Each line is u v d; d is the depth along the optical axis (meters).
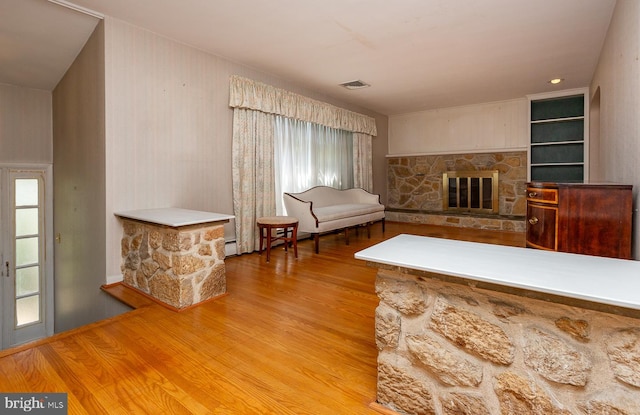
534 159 5.61
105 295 2.87
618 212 2.13
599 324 0.93
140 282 2.78
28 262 4.05
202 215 2.71
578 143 5.23
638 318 0.82
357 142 6.11
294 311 2.37
